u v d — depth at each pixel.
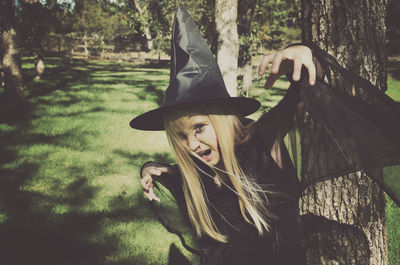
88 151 6.52
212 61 1.33
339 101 1.09
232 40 7.00
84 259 3.25
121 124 8.66
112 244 3.48
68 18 30.27
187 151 1.37
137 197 4.55
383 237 1.68
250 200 1.37
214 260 1.56
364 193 1.60
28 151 6.48
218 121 1.29
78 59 31.47
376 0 1.52
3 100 11.20
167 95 1.31
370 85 1.13
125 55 33.84
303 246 1.74
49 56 31.25
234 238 1.48
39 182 5.05
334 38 1.54
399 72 17.48
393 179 1.11
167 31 11.08
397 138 1.06
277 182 1.35
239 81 15.02
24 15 11.84
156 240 3.55
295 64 1.00
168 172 1.66
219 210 1.47
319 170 1.31
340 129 1.07
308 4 1.63
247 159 1.36
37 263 3.18
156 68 26.39
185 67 1.31
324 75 1.12
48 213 4.10
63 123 8.71
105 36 34.12
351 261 1.64
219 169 1.35
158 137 7.54
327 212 1.67
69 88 14.74
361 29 1.51
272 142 1.35
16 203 4.34
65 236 3.61
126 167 5.68
